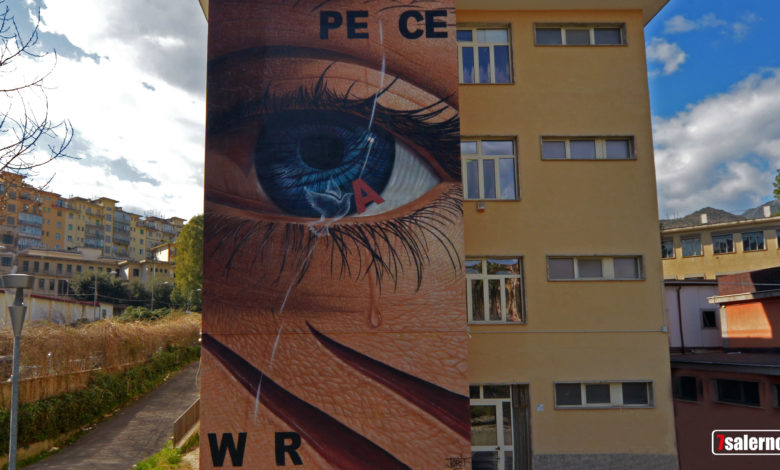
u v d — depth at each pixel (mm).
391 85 11867
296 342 11008
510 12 14516
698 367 15469
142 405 25906
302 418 10766
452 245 11406
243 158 11539
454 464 10672
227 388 10828
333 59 11891
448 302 11219
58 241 100125
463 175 14070
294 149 11602
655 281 13695
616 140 14312
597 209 13883
